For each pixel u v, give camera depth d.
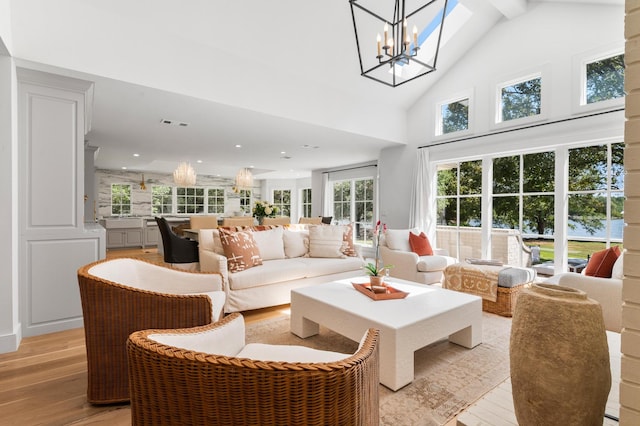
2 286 2.32
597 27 3.69
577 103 3.81
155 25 3.07
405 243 4.56
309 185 10.81
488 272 3.31
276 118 4.07
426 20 4.23
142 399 0.79
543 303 0.91
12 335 2.33
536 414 0.91
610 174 3.61
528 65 4.25
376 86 4.90
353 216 7.89
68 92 2.78
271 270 3.27
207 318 1.70
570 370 0.86
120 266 1.95
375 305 2.21
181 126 4.43
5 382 1.92
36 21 2.49
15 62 2.47
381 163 6.14
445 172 5.25
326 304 2.28
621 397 0.67
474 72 4.80
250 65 3.74
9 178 2.35
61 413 1.63
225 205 10.44
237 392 0.71
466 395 1.79
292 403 0.72
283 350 1.38
